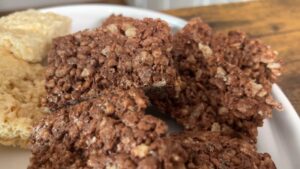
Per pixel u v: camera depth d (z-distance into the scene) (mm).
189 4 245
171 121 123
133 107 94
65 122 98
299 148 116
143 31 119
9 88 122
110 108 94
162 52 115
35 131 101
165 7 242
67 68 116
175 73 116
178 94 119
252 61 125
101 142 91
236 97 117
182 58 124
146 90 116
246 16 170
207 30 131
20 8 226
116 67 114
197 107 120
